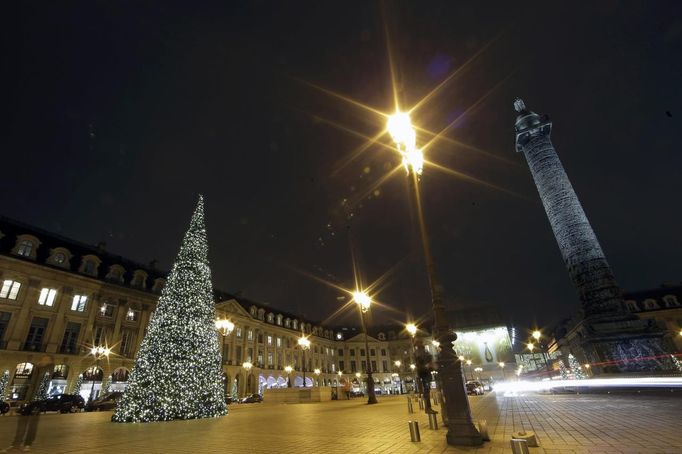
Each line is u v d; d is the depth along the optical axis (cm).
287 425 1205
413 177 888
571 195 3212
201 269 1806
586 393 2356
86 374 3550
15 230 3447
